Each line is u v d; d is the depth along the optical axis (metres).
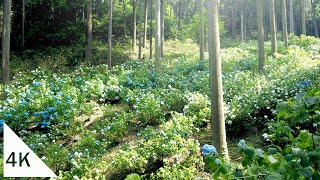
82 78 13.20
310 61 13.80
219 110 6.09
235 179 1.78
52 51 22.20
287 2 44.34
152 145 6.68
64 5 24.55
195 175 6.15
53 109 8.91
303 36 24.22
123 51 24.05
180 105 9.96
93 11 27.95
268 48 20.72
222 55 19.02
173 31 33.50
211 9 6.01
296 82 9.67
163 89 11.41
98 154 6.81
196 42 32.81
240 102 8.86
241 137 7.79
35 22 24.42
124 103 10.87
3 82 13.50
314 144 1.91
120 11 29.88
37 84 11.12
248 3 42.50
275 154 1.96
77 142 7.80
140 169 6.30
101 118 9.51
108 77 13.57
